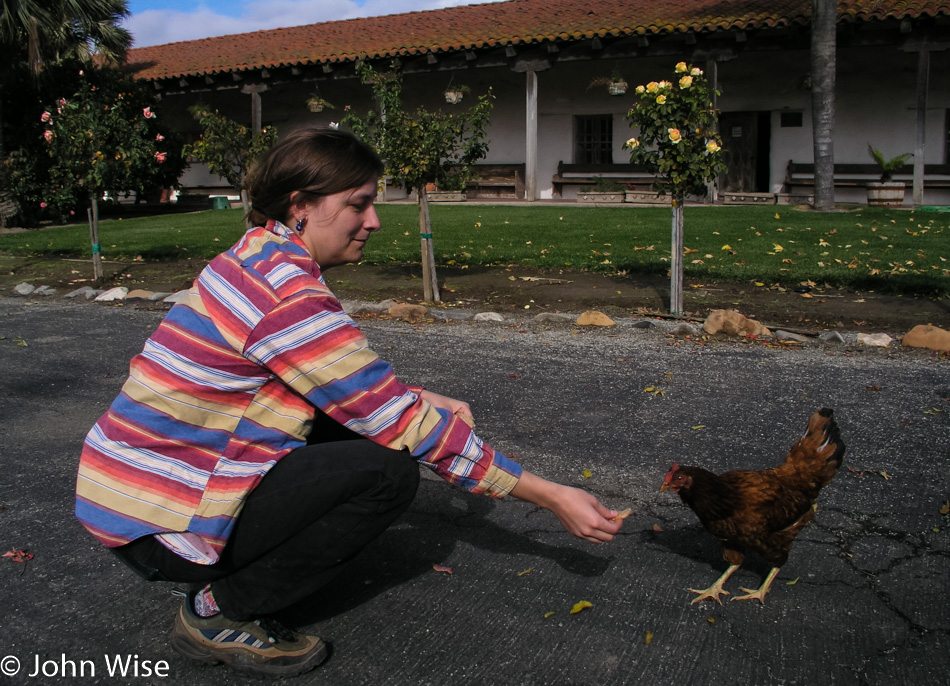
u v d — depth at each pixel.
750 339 5.82
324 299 1.76
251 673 2.10
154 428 1.73
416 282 8.52
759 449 3.68
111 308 7.80
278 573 1.93
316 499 1.85
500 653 2.23
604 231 12.25
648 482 3.38
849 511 3.05
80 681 2.14
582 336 6.06
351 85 21.98
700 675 2.12
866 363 5.09
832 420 2.51
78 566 2.78
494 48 18.09
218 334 1.71
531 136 18.73
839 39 15.81
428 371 5.18
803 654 2.21
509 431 4.02
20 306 7.98
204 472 1.77
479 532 2.98
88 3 17.91
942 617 2.37
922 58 15.54
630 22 17.27
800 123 18.55
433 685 2.09
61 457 3.81
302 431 1.88
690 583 2.60
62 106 8.98
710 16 16.55
